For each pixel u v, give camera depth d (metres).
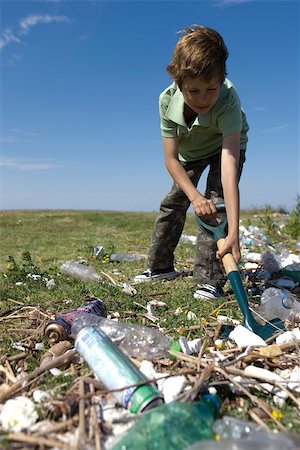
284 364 1.00
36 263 2.42
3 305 1.52
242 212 5.84
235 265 1.22
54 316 1.35
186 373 0.89
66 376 0.94
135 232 3.88
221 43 1.18
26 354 1.07
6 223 4.90
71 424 0.77
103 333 0.91
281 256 2.35
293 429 0.78
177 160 1.47
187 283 1.80
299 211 3.32
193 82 1.15
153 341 1.10
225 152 1.34
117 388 0.81
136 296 1.60
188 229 3.97
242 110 1.61
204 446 0.63
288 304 1.32
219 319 1.32
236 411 0.83
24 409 0.81
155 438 0.68
